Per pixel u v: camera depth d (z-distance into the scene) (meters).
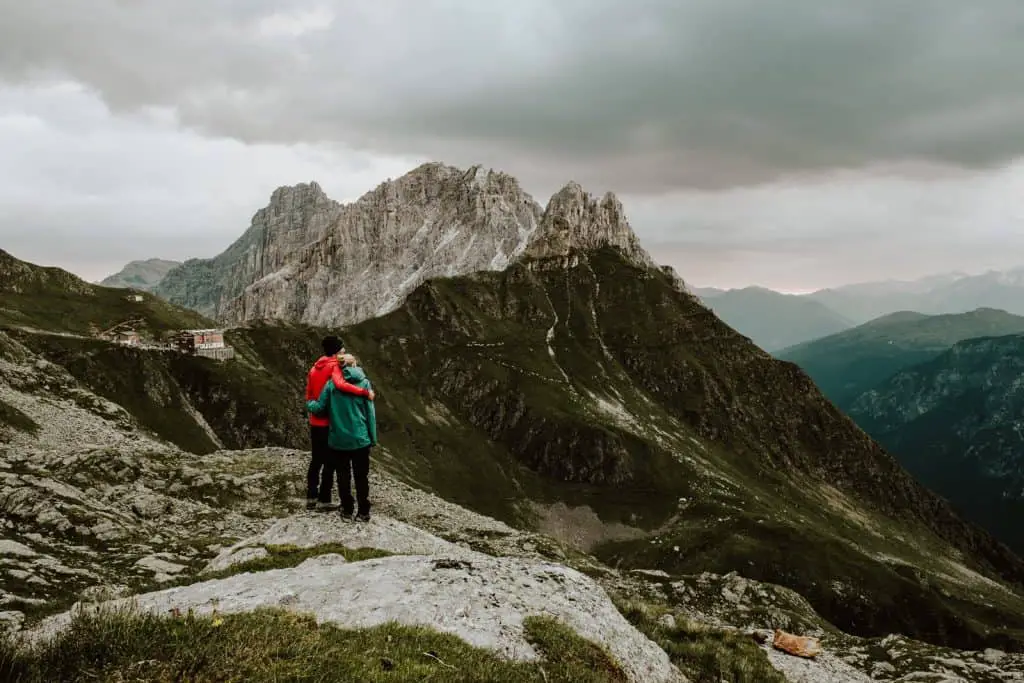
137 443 87.88
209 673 10.04
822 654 33.41
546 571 19.73
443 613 14.64
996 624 160.38
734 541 182.62
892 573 166.38
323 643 11.78
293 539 21.31
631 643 18.27
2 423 74.38
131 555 33.75
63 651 10.02
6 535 33.06
